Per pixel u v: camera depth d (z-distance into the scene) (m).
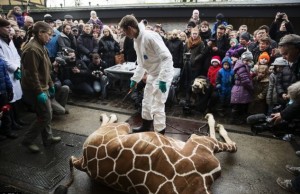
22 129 3.82
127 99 5.12
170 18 8.45
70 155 3.16
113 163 2.33
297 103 2.43
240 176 2.83
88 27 5.38
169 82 3.06
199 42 4.90
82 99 5.10
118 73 4.79
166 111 4.57
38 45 2.90
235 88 4.18
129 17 3.01
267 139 3.61
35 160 3.05
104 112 4.49
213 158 2.42
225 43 4.95
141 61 3.36
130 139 2.38
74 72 4.88
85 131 3.77
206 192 2.18
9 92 3.43
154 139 2.37
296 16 6.98
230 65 4.32
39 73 2.97
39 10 10.04
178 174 2.21
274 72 3.88
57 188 2.46
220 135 3.53
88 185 2.65
